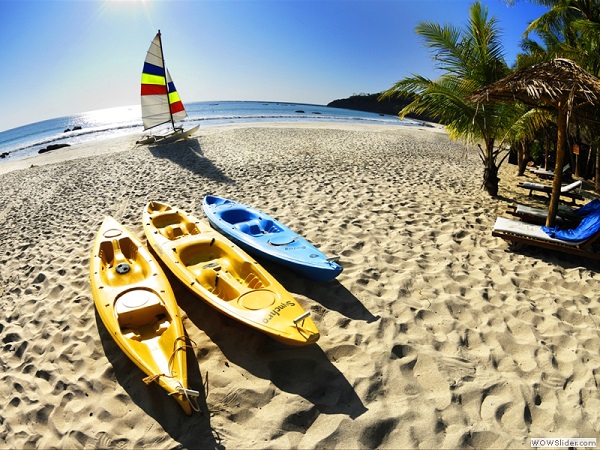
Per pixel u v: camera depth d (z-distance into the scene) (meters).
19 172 14.92
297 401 3.19
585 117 5.65
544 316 4.21
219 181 10.48
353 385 3.33
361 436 2.89
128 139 23.08
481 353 3.70
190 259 5.24
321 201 8.11
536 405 3.12
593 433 2.86
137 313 3.91
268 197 8.62
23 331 4.41
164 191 9.82
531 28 11.86
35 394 3.48
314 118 51.88
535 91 4.57
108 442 2.95
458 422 2.98
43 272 5.71
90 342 4.05
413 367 3.53
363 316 4.23
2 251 6.91
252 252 5.38
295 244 5.36
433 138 22.27
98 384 3.49
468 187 9.59
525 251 5.79
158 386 3.40
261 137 19.06
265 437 2.91
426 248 5.89
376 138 19.86
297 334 3.42
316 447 2.82
